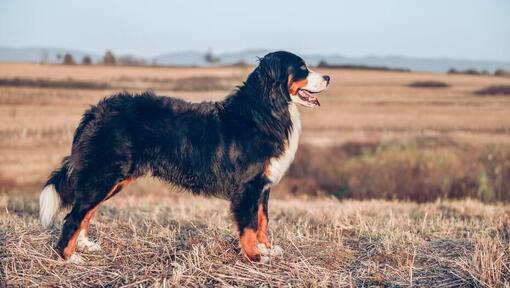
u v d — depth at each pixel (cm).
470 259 553
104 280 511
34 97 2714
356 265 555
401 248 600
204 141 567
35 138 2073
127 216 787
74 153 562
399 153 1844
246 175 562
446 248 608
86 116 574
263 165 565
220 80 3397
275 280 507
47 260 540
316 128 2370
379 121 2498
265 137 566
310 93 597
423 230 701
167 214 841
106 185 555
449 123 2422
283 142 577
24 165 1794
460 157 1808
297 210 912
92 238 619
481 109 2827
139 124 561
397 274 525
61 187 569
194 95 2836
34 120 2297
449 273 526
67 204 580
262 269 529
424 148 1903
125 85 3152
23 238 589
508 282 489
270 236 654
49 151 1947
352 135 2206
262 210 589
